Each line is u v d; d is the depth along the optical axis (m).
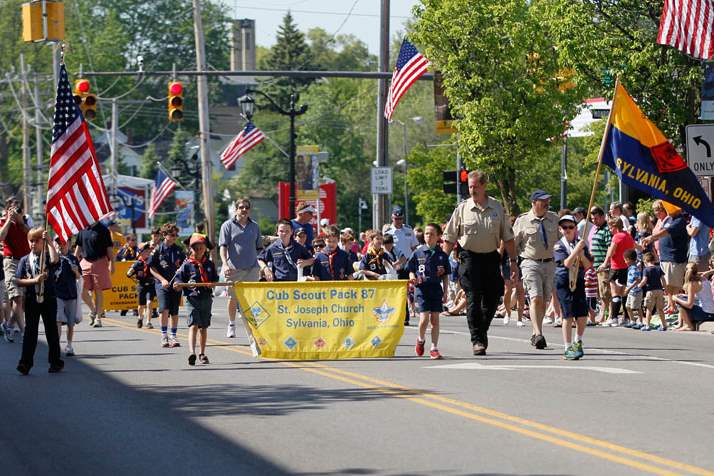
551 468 10.95
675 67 38.69
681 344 23.70
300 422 13.74
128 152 130.62
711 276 27.73
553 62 47.91
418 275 20.75
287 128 132.50
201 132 60.22
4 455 12.07
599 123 69.44
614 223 29.06
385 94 40.12
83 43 116.81
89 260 30.11
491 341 24.20
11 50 105.94
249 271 23.53
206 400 15.67
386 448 12.09
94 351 22.86
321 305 20.91
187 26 125.75
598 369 18.73
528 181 86.44
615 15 39.34
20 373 19.02
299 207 28.27
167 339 23.70
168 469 11.27
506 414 14.11
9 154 107.62
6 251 25.03
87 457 11.93
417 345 21.05
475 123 47.91
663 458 11.35
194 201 87.75
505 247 20.84
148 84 124.19
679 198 20.58
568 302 20.34
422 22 48.19
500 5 47.50
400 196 122.38
